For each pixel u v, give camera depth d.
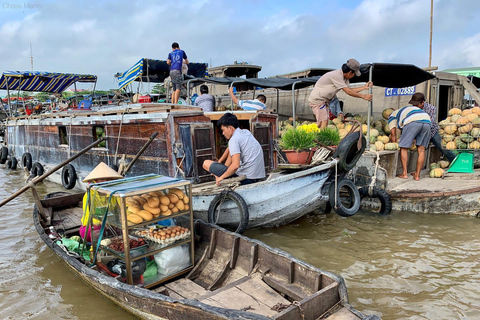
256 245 4.12
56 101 18.33
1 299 4.29
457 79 11.12
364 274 4.64
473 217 6.69
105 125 7.87
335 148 6.13
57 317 3.91
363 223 6.53
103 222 4.07
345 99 12.07
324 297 3.07
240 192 5.36
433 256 5.09
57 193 7.27
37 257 5.46
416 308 3.85
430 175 8.27
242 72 16.22
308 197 5.96
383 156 7.83
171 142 6.02
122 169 6.72
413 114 7.55
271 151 7.33
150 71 13.62
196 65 13.95
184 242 4.32
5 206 8.21
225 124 5.62
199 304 2.98
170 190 4.33
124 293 3.58
